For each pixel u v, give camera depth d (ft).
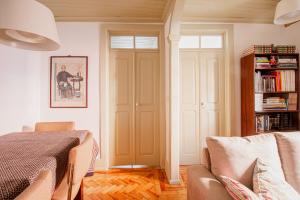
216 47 11.42
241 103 10.98
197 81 11.30
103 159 10.61
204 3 9.38
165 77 10.55
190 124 11.30
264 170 4.21
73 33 10.59
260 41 11.12
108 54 11.02
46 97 10.57
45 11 3.99
